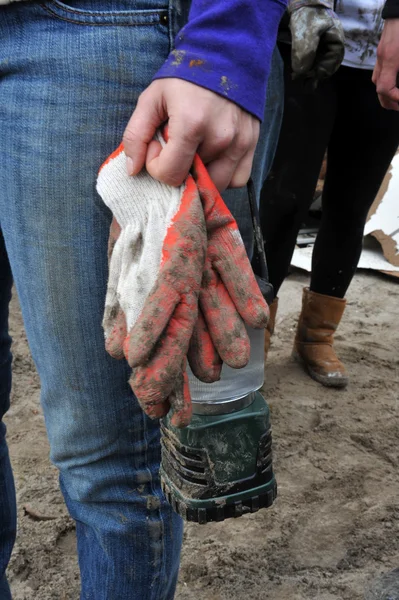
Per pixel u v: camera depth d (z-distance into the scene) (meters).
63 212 0.93
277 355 2.92
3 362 1.22
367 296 3.58
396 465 2.15
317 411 2.46
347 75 2.22
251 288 0.87
